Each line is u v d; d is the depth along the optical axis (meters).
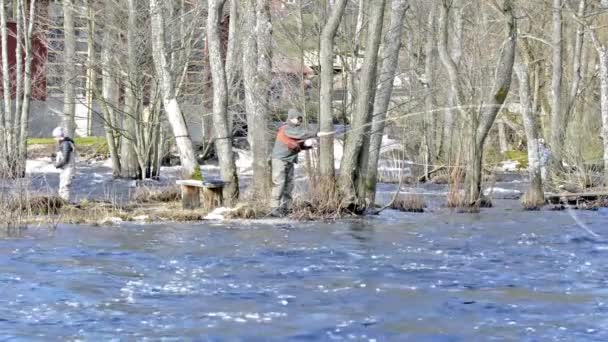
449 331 31.64
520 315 33.94
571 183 88.62
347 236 54.91
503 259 46.53
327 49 65.06
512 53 75.25
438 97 117.44
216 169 116.06
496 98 75.62
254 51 69.06
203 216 63.22
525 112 78.81
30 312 34.06
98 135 140.62
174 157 125.69
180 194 74.88
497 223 63.41
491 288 38.78
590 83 122.44
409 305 35.38
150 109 106.94
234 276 41.09
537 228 60.50
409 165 103.25
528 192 77.69
